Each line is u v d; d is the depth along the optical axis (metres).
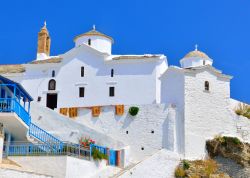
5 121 37.09
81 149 40.03
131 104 53.91
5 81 37.91
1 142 34.78
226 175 47.50
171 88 50.66
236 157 48.19
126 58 57.34
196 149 48.44
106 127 51.06
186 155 47.91
